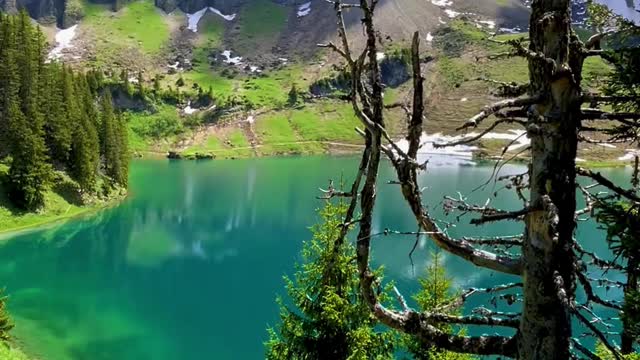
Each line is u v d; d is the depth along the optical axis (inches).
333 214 679.7
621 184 4436.5
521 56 259.6
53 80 3858.3
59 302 1932.8
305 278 727.1
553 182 262.7
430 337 302.4
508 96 281.9
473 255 294.2
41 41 4153.5
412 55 284.7
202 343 1622.8
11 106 3287.4
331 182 330.6
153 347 1583.4
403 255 2372.0
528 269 272.4
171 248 2775.6
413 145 294.2
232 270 2406.5
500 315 302.0
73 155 3732.8
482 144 6688.0
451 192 4101.9
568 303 244.1
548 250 265.0
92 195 3782.0
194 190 4626.0
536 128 255.0
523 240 282.0
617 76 313.0
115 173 4222.4
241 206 3917.3
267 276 2322.8
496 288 304.3
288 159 7377.0
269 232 3147.1
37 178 3196.4
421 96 288.7
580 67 274.8
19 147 3105.3
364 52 291.7
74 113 3828.7
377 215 3331.7
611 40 319.9
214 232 3142.2
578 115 264.8
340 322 659.4
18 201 3171.8
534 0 267.7
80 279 2231.8
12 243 2758.4
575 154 268.2
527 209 267.6
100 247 2760.8
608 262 299.7
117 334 1667.1
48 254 2596.0
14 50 3676.2
